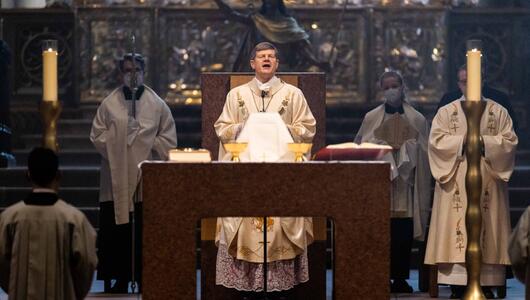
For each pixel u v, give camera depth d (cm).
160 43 2122
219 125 1110
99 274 1360
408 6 2133
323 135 1159
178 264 871
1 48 1872
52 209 866
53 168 878
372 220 872
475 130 965
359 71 2130
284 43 2011
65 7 2184
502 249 1276
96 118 1394
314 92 1160
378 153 901
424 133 1415
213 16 2130
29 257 858
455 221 1282
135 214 1366
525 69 2192
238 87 1129
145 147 1378
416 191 1390
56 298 859
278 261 1101
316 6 2130
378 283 873
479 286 963
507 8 2191
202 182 869
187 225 870
